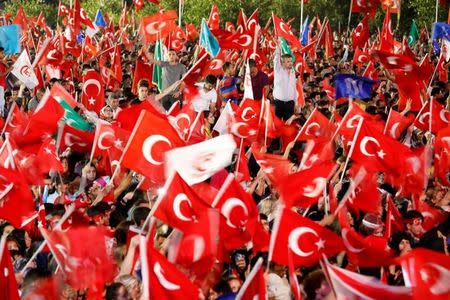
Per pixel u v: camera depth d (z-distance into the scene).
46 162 13.23
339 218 9.94
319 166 11.08
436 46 33.59
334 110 18.08
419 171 12.99
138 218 10.69
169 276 8.20
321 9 51.62
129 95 19.17
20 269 10.31
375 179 12.44
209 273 9.43
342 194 12.81
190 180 10.02
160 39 23.44
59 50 26.05
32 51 31.53
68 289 8.74
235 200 9.90
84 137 14.72
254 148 14.20
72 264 8.75
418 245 11.99
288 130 16.11
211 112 18.80
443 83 22.58
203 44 23.66
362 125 12.70
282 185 11.05
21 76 20.25
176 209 9.28
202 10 48.59
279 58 19.38
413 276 7.92
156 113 14.61
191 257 9.26
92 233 8.84
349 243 9.57
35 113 13.47
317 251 9.46
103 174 13.96
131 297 8.76
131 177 13.30
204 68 19.06
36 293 8.50
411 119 17.00
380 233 12.15
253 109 16.05
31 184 13.08
